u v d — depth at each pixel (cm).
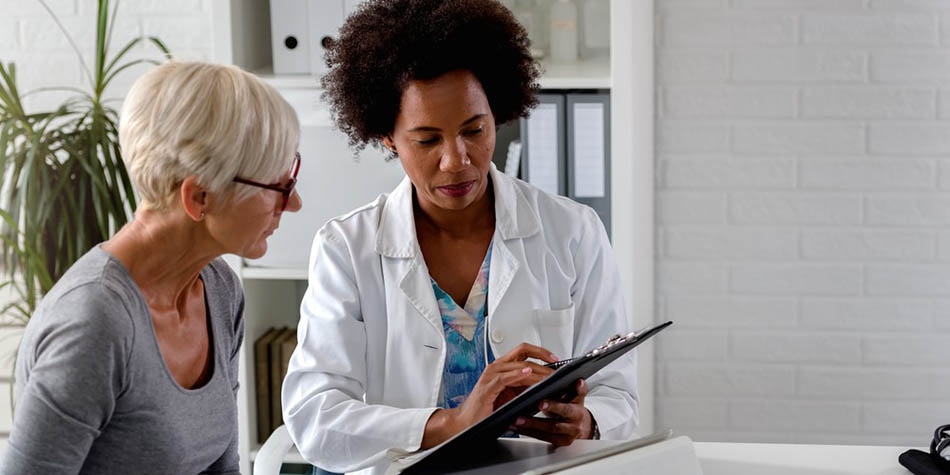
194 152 134
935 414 309
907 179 300
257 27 296
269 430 304
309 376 181
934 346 306
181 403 145
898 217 302
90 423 130
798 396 312
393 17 176
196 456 149
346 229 188
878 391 310
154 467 142
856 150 300
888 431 311
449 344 183
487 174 189
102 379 130
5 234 280
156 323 143
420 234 187
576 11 305
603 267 193
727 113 300
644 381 308
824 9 294
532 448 152
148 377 138
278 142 140
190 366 151
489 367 160
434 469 140
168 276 144
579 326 191
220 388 156
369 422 171
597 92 285
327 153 278
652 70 284
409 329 182
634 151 289
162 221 140
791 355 310
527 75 183
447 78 170
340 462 175
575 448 152
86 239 287
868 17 293
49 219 287
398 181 277
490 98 181
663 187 304
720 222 305
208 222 140
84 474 139
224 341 160
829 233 304
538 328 185
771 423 313
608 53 311
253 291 299
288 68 280
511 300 184
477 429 131
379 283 185
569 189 283
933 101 296
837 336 308
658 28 297
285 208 147
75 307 131
